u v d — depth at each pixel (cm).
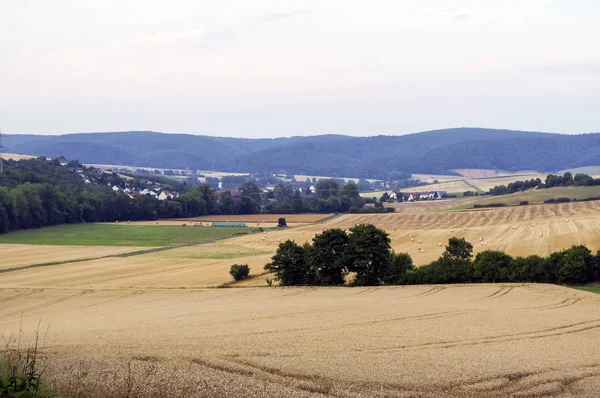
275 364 3042
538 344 3594
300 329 4134
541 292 6069
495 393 2628
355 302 5600
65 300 6350
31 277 7956
